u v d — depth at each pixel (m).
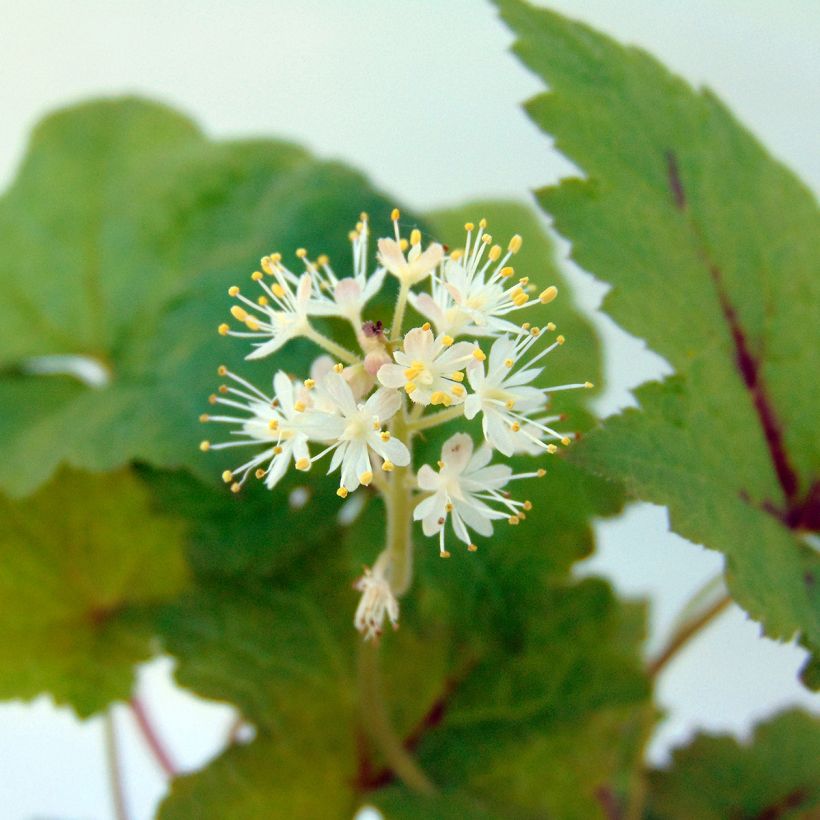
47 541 0.25
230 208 0.27
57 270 0.28
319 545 0.24
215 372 0.23
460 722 0.24
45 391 0.27
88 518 0.25
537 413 0.22
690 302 0.21
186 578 0.25
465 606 0.22
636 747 0.25
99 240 0.28
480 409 0.18
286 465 0.18
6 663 0.24
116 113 0.29
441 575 0.22
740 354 0.21
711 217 0.22
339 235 0.23
